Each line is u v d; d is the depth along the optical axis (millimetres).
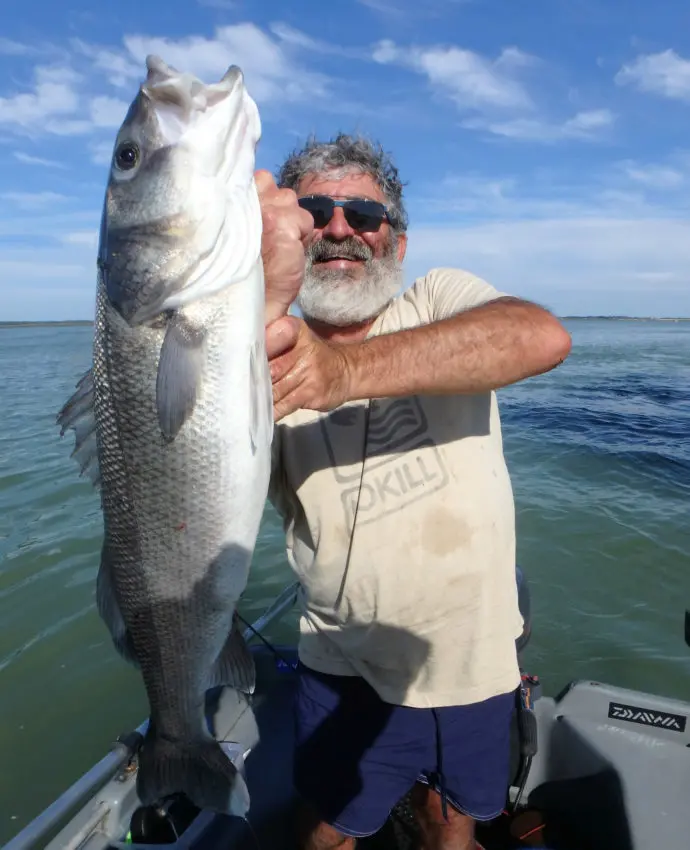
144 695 4070
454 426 1998
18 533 6426
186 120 1463
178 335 1451
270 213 1485
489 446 2070
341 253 2244
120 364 1513
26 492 7688
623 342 41406
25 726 3803
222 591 1562
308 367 1406
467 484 1975
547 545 6098
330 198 2215
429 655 2029
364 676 2105
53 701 4020
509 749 2273
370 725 2156
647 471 8461
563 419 12141
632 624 4668
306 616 2258
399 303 2291
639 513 6883
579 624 4684
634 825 2201
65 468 8648
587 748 2492
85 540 6195
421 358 1461
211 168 1451
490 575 2012
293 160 2400
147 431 1511
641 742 2467
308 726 2256
